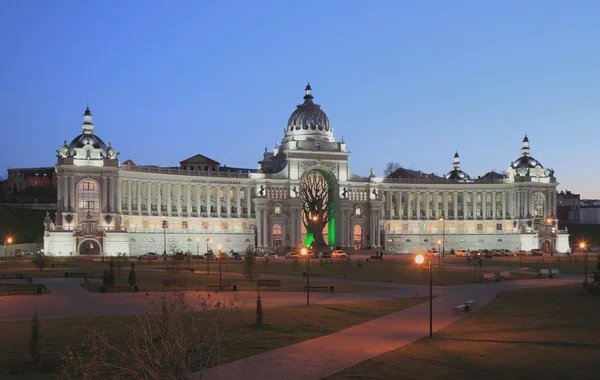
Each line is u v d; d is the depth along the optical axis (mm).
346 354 37156
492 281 88250
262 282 73938
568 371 32594
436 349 38469
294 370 33438
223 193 191000
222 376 32156
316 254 159750
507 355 36500
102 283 81250
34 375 32375
